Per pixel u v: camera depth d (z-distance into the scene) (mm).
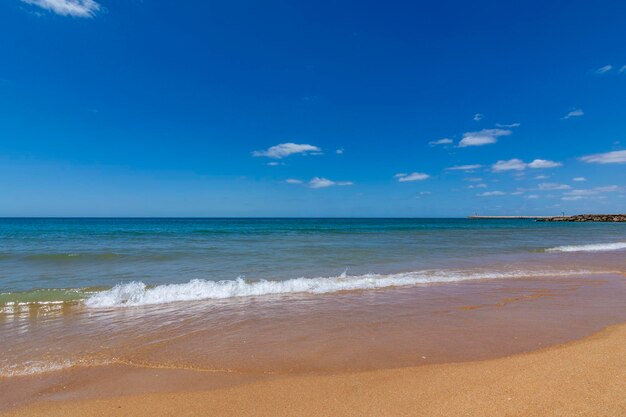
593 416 3197
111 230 44500
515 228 56375
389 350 5367
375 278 11320
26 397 3994
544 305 8203
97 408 3717
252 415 3484
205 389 4125
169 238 29156
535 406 3420
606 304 8312
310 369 4684
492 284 10680
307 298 8898
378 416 3371
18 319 6996
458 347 5453
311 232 40344
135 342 5777
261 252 18594
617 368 4277
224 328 6516
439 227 60188
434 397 3727
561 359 4703
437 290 9852
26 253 17328
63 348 5516
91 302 8273
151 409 3670
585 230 49781
